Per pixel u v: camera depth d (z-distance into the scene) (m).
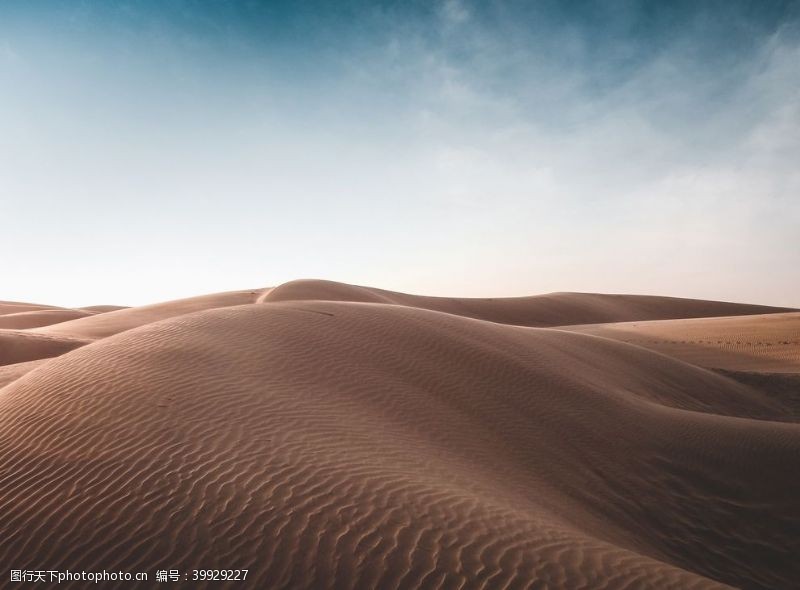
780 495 10.15
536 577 4.55
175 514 5.52
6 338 28.33
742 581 7.62
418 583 4.46
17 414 8.51
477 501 6.23
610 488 9.42
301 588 4.44
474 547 5.01
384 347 13.76
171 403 8.45
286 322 14.81
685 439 11.99
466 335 16.31
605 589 4.42
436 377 12.51
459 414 10.79
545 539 5.34
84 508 5.74
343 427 8.41
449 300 90.38
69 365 10.75
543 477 9.02
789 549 8.62
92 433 7.52
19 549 5.20
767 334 42.25
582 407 12.62
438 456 8.31
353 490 6.04
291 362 11.53
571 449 10.48
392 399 10.66
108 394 8.85
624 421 12.38
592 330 52.16
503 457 9.35
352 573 4.59
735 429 12.86
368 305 18.88
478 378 12.98
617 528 7.99
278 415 8.38
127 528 5.35
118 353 11.20
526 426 10.98
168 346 11.58
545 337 21.77
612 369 19.80
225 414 8.16
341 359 12.34
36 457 7.00
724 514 9.37
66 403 8.63
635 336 46.56
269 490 5.96
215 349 11.57
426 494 6.15
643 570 4.82
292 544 4.99
